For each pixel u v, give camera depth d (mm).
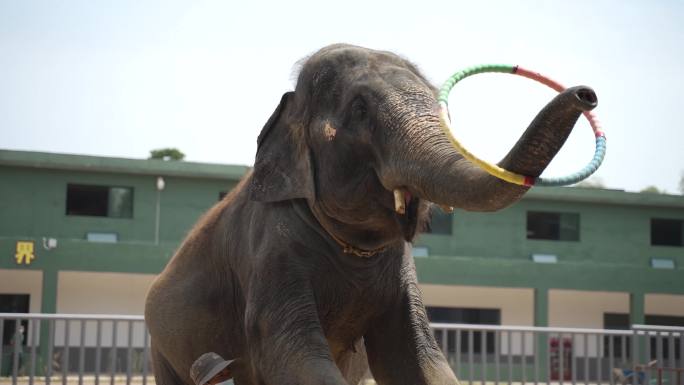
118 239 41156
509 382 12672
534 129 3793
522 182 3893
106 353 30578
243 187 6402
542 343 35062
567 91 3688
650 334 12508
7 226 40562
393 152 4801
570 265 43625
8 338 37719
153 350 7090
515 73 4594
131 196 41594
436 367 5652
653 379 14281
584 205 45156
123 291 41188
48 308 39031
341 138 5191
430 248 43594
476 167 4234
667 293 44344
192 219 41719
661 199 45344
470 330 12523
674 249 45688
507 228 44188
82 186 41406
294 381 5270
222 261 6301
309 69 5512
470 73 4457
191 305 6473
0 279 40000
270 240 5707
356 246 5531
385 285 5773
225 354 6336
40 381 15734
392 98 4996
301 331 5410
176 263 6793
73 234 40875
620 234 45344
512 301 44469
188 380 6680
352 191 5188
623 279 44219
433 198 4469
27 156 40312
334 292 5676
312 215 5633
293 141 5617
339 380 5152
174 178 41719
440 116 4102
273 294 5574
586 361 13039
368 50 5441
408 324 5773
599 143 4215
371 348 5957
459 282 42625
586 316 45562
